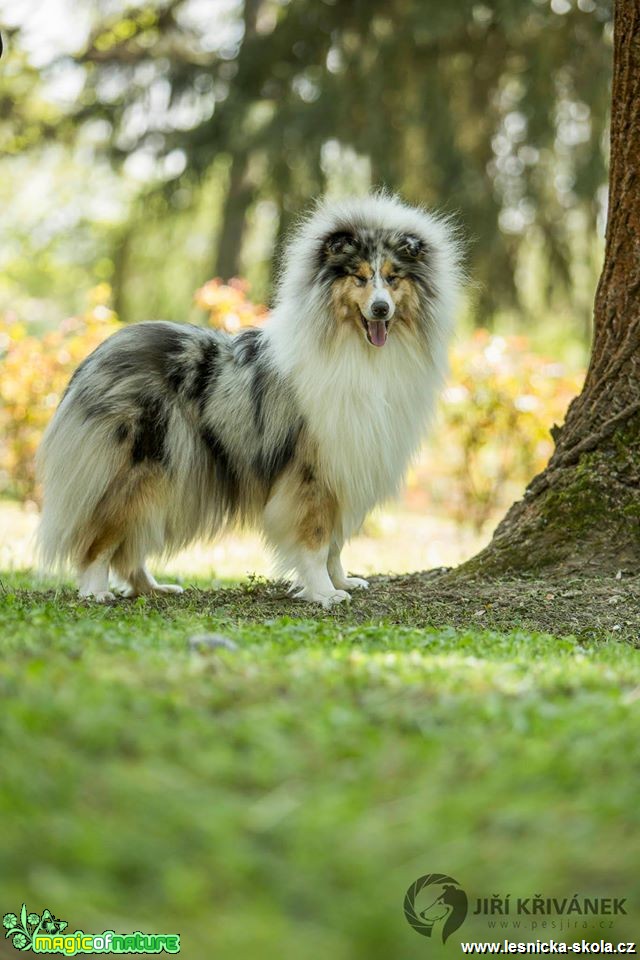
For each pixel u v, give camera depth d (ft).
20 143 65.57
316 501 22.09
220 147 59.21
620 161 24.04
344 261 21.53
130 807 9.54
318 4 58.08
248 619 20.01
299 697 12.47
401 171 56.95
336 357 21.61
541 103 55.77
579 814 9.92
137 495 21.98
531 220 57.82
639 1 23.54
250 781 10.25
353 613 20.94
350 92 57.06
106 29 63.26
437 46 57.26
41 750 10.22
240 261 61.31
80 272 90.27
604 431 23.79
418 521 46.96
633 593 21.75
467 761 10.80
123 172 64.59
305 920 8.49
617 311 24.17
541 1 55.21
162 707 11.73
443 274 22.72
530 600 21.63
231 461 22.71
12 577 26.12
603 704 12.74
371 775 10.43
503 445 40.47
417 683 13.28
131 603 21.63
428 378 22.75
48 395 41.63
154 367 22.25
